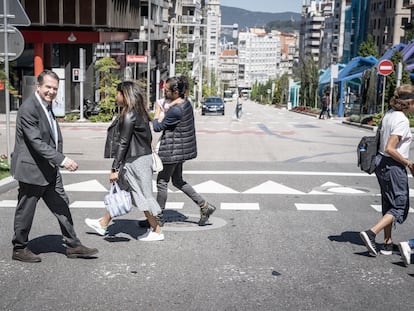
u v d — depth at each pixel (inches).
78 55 1722.4
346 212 369.4
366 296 221.3
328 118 1829.5
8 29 474.0
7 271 245.9
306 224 335.9
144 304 209.9
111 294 220.1
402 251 252.2
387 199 270.8
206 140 882.1
